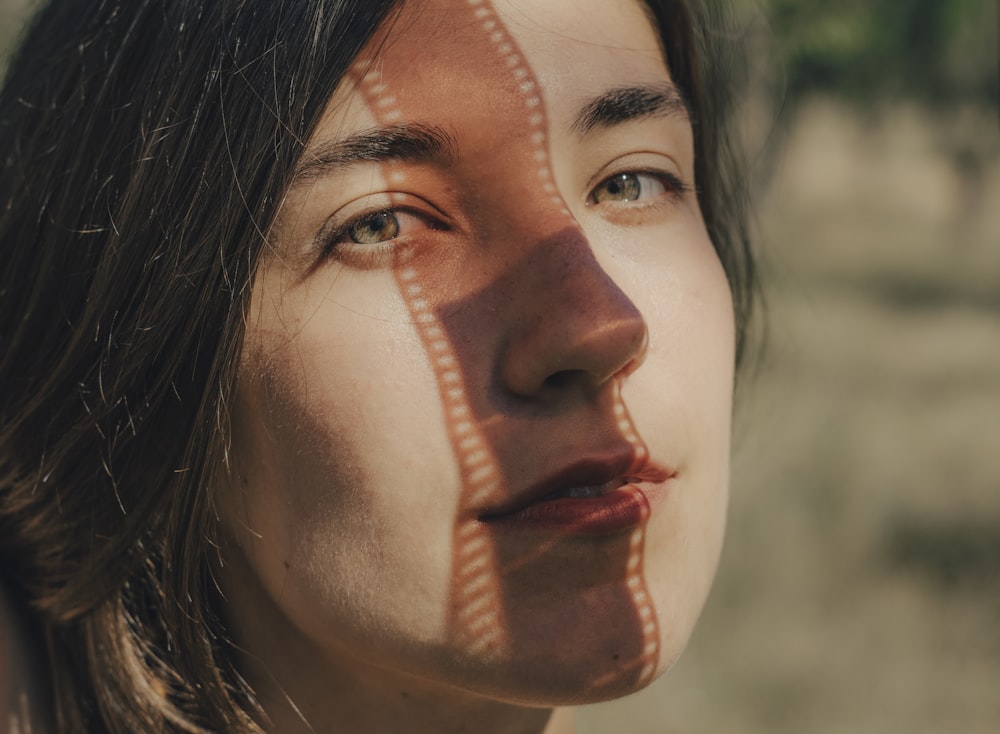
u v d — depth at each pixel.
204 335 1.21
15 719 1.37
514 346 1.12
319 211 1.15
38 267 1.36
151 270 1.24
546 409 1.13
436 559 1.13
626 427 1.16
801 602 4.62
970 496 5.38
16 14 1.91
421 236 1.17
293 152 1.16
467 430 1.12
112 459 1.29
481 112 1.15
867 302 10.76
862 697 3.96
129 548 1.31
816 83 11.89
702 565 1.25
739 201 2.07
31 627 1.43
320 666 1.27
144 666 1.38
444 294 1.16
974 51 12.81
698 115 1.59
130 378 1.26
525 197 1.16
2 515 1.41
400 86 1.15
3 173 1.46
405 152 1.15
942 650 4.24
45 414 1.35
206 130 1.21
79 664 1.42
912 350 8.65
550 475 1.12
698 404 1.24
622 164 1.26
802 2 10.52
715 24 1.92
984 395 7.29
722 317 1.32
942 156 16.25
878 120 14.18
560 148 1.20
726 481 1.31
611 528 1.14
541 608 1.13
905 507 5.32
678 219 1.33
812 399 6.94
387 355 1.14
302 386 1.16
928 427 6.50
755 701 3.90
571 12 1.23
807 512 5.29
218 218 1.20
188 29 1.24
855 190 18.91
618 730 3.71
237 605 1.30
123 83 1.30
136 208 1.25
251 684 1.31
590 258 1.14
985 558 4.84
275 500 1.19
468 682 1.14
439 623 1.13
